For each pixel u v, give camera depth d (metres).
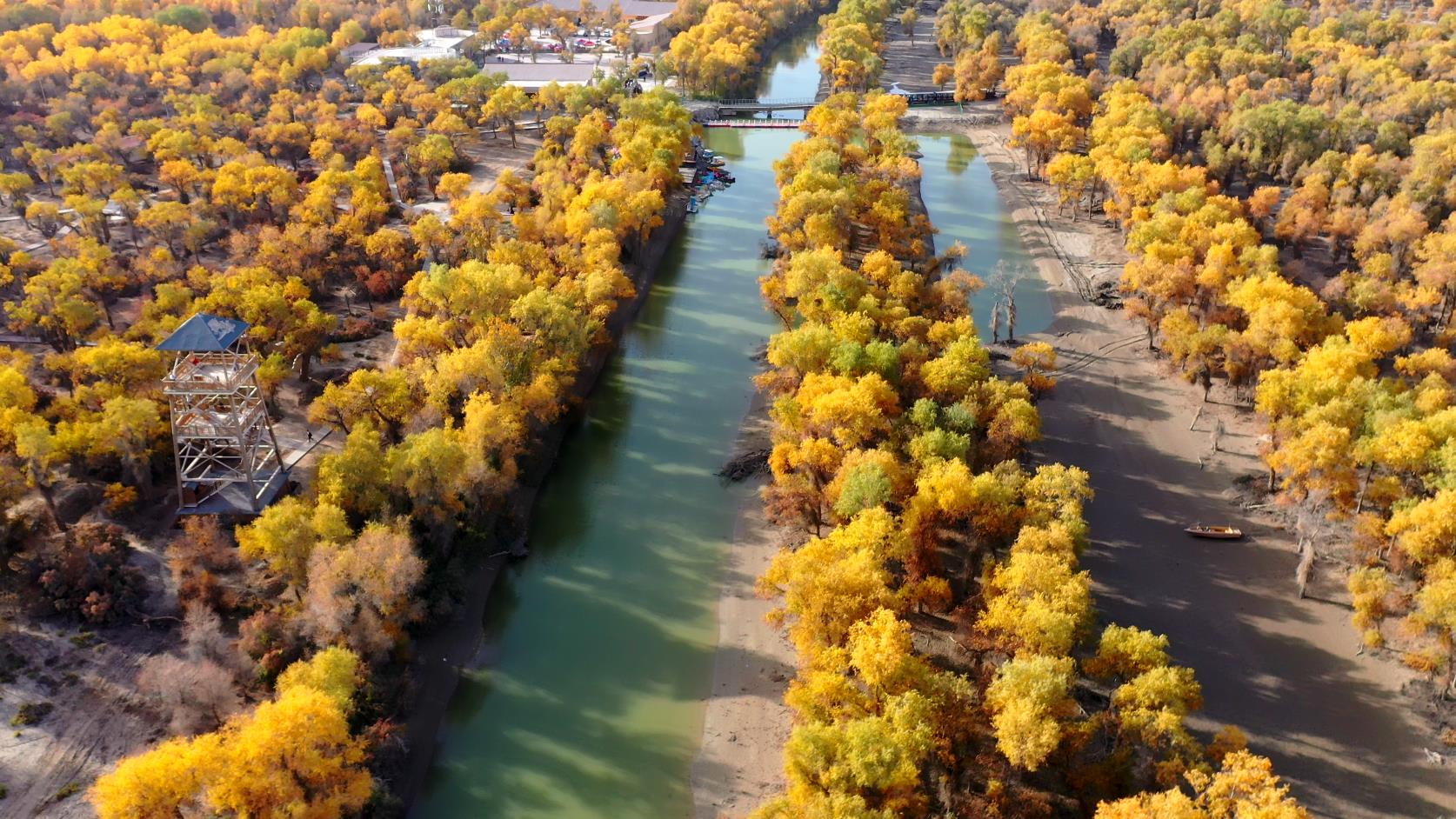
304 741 89.94
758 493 153.00
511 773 108.75
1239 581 131.38
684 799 105.12
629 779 107.69
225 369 133.88
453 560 133.50
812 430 144.88
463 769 109.31
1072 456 158.00
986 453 140.75
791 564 112.81
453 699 118.19
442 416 147.75
